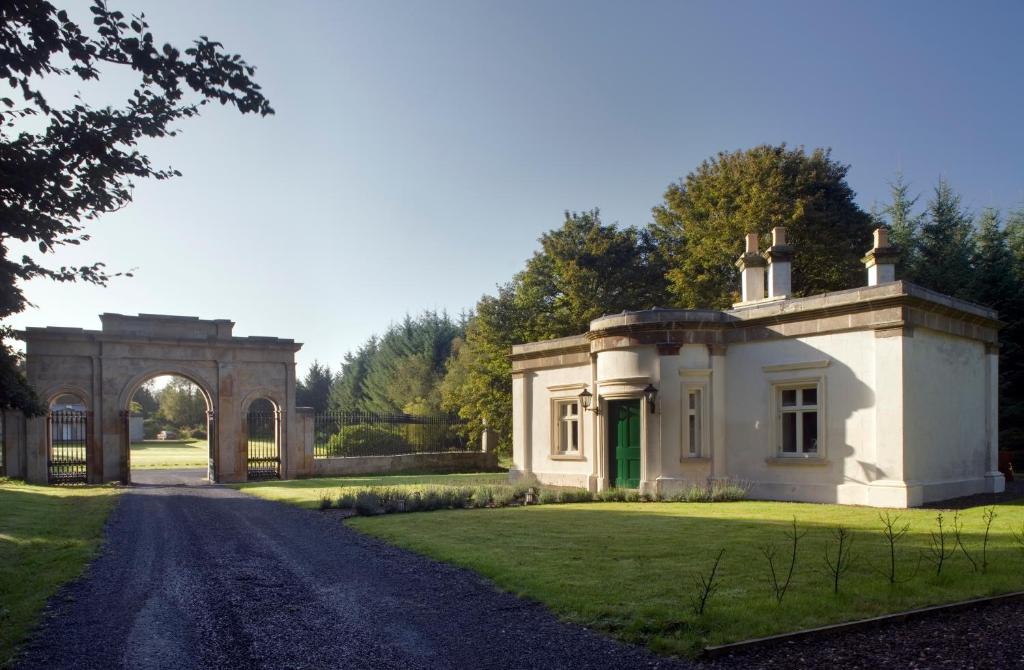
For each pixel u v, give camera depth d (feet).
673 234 128.26
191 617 21.24
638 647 17.74
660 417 57.67
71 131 20.26
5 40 18.69
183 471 109.19
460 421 119.24
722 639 17.57
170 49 20.11
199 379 89.51
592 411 64.80
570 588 22.97
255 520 43.70
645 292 125.59
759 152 114.73
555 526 37.99
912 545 29.66
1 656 17.81
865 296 49.57
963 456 54.39
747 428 56.75
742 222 105.29
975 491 55.42
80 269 23.59
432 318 199.72
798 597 20.97
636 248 132.26
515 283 127.34
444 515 44.16
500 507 49.44
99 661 17.49
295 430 94.17
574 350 69.87
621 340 60.13
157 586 25.30
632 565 26.43
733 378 58.03
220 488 73.56
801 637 17.87
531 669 16.49
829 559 26.73
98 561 30.14
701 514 42.98
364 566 28.45
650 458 57.82
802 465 53.01
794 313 53.93
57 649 18.42
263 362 92.89
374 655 17.67
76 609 22.24
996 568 24.48
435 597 23.16
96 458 83.66
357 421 107.45
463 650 17.90
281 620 20.84
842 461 50.65
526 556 28.78
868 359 49.60
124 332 86.07
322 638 19.08
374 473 99.76
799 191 107.86
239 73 20.95
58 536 36.60
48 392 81.82
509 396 112.98
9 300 22.75
